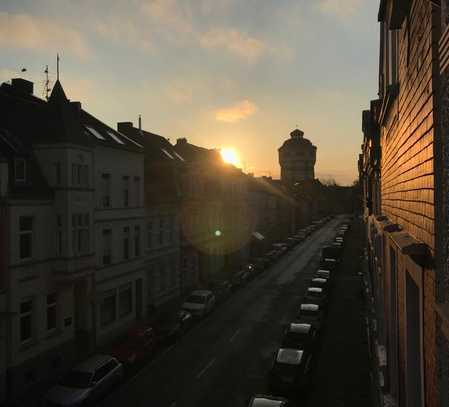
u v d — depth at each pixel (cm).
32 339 2014
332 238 8519
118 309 2719
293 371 1861
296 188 11162
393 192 1067
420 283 563
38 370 2023
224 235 4988
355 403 1805
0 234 1852
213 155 4731
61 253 2152
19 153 2011
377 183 2111
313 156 13862
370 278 2952
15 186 1953
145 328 2445
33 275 2019
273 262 5619
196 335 2745
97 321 2481
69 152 2153
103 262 2569
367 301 3005
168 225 3512
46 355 2075
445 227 463
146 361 2314
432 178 493
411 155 690
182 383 2020
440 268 476
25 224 2008
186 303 3145
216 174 4703
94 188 2358
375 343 1662
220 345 2542
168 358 2352
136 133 3525
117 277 2694
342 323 2962
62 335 2186
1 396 1822
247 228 6066
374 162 2047
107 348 2470
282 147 13788
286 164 13750
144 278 3047
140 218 2988
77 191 2214
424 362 559
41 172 2156
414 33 636
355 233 9188
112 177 2652
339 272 4909
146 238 3112
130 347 2261
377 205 2122
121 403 1823
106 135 2667
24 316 1983
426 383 551
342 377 2073
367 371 2138
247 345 2528
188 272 3919
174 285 3606
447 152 451
